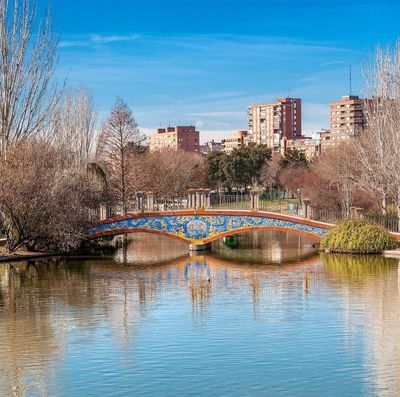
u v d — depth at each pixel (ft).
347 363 91.76
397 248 204.23
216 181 472.85
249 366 90.58
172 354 95.91
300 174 420.36
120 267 182.91
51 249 209.97
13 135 208.95
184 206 261.85
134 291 144.77
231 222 217.56
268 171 472.85
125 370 89.35
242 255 212.43
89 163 267.18
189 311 123.65
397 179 219.41
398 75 239.91
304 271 172.45
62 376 87.30
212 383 84.58
